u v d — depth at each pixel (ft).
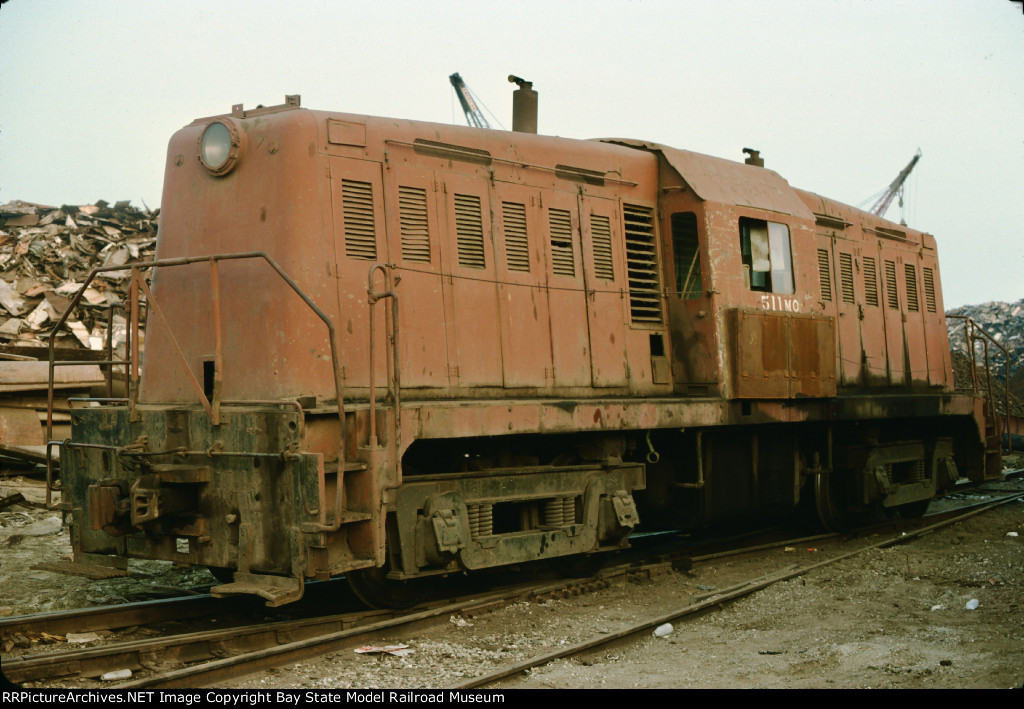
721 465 32.94
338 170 23.86
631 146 33.24
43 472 41.34
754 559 33.65
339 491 20.44
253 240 23.29
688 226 31.83
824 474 37.42
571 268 29.32
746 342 31.32
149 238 72.28
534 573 29.19
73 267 64.69
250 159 23.59
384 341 24.29
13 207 74.38
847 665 19.60
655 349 31.89
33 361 43.32
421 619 22.79
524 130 32.35
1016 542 35.86
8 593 25.98
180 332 24.50
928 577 29.48
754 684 18.30
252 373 22.88
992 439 46.83
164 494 21.43
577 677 18.94
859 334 40.91
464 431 23.58
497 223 27.45
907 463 42.83
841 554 34.47
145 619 22.70
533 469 26.30
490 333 26.76
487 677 18.19
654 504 31.91
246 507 21.35
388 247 24.64
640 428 28.04
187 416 22.49
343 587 26.86
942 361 47.96
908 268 46.11
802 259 35.53
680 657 20.71
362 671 19.27
